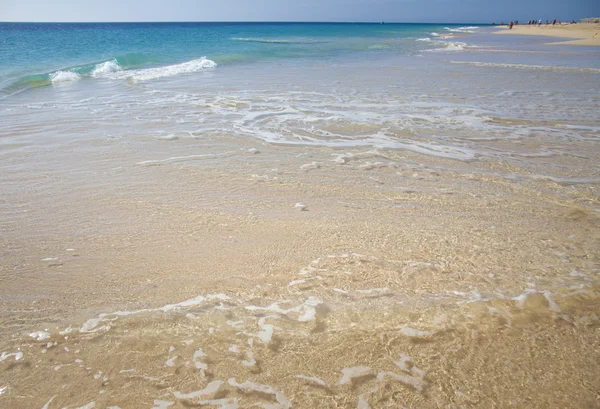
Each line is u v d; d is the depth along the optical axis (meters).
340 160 5.22
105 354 2.15
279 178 4.61
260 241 3.27
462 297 2.55
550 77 12.83
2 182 4.36
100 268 2.91
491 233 3.38
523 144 5.89
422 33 55.38
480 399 1.88
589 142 5.99
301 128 6.66
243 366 2.08
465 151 5.58
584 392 1.91
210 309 2.48
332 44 29.89
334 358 2.12
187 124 6.83
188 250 3.15
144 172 4.73
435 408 1.84
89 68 13.20
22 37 30.17
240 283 2.74
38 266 2.92
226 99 8.97
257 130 6.52
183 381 1.99
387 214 3.75
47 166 4.85
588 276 2.76
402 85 11.20
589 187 4.38
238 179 4.57
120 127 6.58
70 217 3.65
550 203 3.99
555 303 2.49
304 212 3.79
